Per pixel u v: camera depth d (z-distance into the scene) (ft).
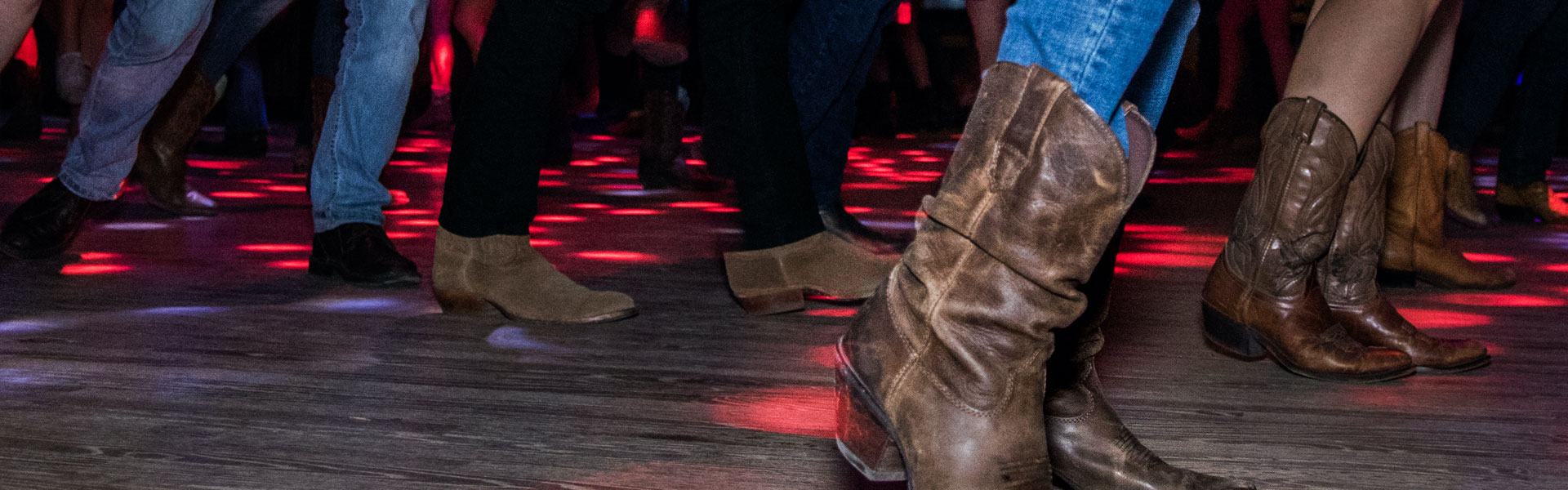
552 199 11.71
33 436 3.92
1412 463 3.90
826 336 5.72
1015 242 2.89
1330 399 4.70
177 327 5.68
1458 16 7.22
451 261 6.08
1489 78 10.41
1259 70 20.97
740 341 5.59
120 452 3.78
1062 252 2.90
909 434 3.05
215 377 4.74
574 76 23.76
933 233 3.02
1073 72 2.94
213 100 9.83
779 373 4.96
